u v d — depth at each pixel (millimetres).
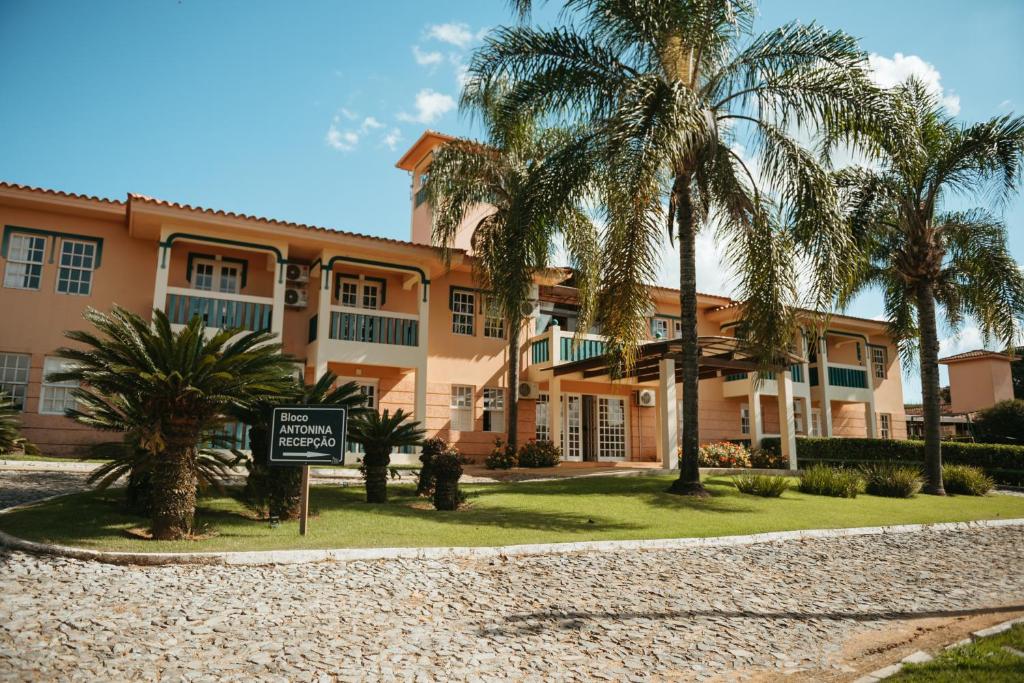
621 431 22312
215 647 4484
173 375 7023
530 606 5820
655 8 11602
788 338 12352
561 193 11305
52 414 14977
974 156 14859
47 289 15312
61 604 5074
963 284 16391
